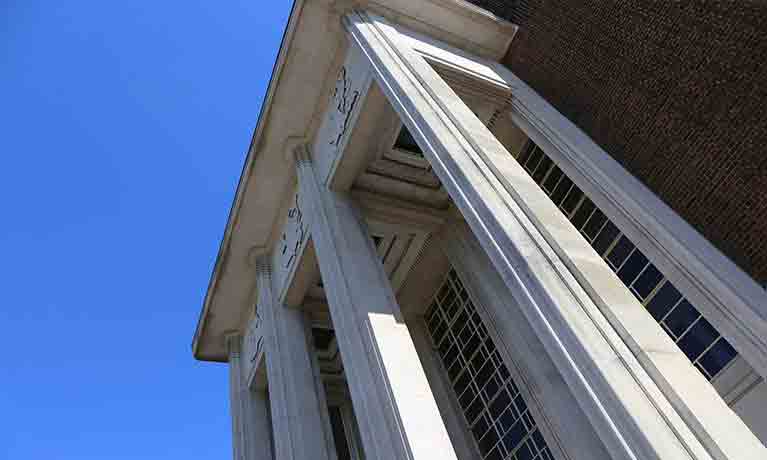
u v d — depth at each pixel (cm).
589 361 598
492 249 783
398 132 1425
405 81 1161
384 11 1459
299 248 1616
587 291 685
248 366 2064
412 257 1733
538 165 1478
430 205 1656
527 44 1540
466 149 958
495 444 1436
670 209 1031
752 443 529
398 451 881
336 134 1477
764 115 905
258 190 1748
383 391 964
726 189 946
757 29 933
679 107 1062
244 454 1848
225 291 2036
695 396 566
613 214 1127
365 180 1536
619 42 1232
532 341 1352
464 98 1423
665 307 1073
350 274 1202
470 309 1648
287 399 1479
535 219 791
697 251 948
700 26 1041
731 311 863
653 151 1098
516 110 1454
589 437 1120
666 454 505
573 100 1335
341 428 1945
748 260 883
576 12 1373
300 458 1340
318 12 1425
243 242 1894
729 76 976
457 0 1502
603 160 1190
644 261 1135
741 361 909
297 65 1507
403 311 1869
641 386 575
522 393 1330
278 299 1753
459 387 1641
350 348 1069
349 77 1442
